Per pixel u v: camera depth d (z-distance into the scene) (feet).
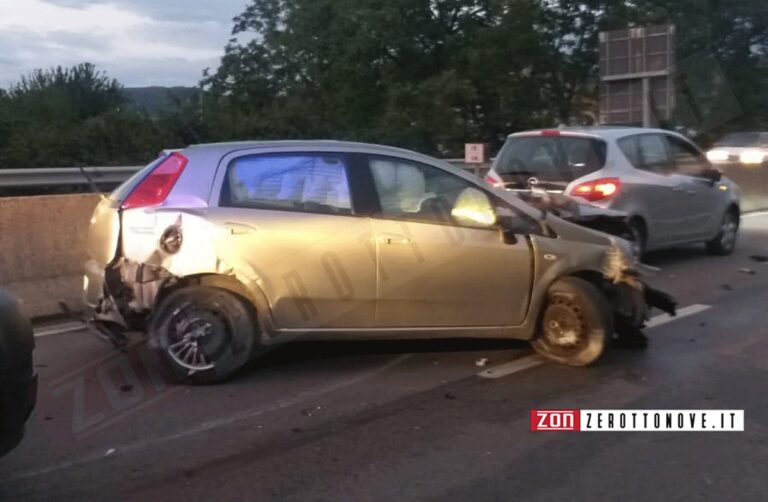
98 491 16.29
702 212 40.24
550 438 18.79
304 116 72.49
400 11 83.30
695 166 40.22
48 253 30.60
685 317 29.35
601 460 17.62
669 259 41.75
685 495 16.02
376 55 84.64
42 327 28.60
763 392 21.66
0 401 14.98
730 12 71.41
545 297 23.57
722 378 22.75
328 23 86.12
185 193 22.31
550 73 81.15
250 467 17.33
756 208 64.44
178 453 18.04
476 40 81.71
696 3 71.10
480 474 16.94
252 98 87.86
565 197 30.27
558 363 23.86
